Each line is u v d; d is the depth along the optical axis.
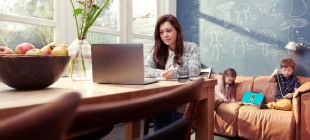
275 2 3.53
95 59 1.06
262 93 3.24
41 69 0.80
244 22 3.80
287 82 3.13
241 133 2.74
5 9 2.33
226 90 3.35
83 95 0.68
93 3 1.26
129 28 3.64
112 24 3.42
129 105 0.38
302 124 2.42
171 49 1.86
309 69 3.30
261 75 3.67
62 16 2.75
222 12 4.00
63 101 0.25
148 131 1.12
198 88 0.52
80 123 0.34
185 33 4.41
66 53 0.91
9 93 0.75
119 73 1.04
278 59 3.53
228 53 3.96
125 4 3.56
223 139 2.82
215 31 4.08
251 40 3.74
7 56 0.75
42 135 0.24
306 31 3.30
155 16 4.24
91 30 3.09
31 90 0.83
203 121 1.25
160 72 1.53
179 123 0.49
